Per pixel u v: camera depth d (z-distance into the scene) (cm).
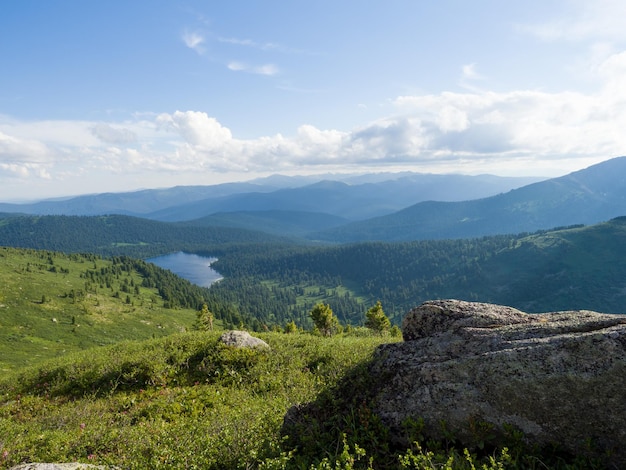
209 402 1328
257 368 1614
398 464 606
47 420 1272
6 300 17788
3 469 848
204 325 9031
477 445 622
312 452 674
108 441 957
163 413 1251
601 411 576
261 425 841
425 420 680
